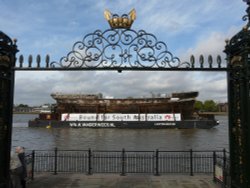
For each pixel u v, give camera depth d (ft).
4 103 25.02
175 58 26.71
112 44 26.94
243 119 23.35
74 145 144.87
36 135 202.39
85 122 254.06
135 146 136.77
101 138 178.29
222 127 291.58
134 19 26.84
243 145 23.50
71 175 46.34
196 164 65.77
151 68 26.76
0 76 23.93
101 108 272.10
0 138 24.32
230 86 26.23
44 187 38.22
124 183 40.78
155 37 26.84
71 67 26.84
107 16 26.99
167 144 144.66
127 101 269.85
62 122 257.14
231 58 26.09
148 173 50.42
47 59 26.71
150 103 267.80
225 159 36.14
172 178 43.96
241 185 24.00
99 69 26.94
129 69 26.96
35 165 65.67
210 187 38.22
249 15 23.38
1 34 23.75
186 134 201.26
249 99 22.62
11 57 26.14
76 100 272.92
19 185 32.12
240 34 23.62
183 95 269.03
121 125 249.96
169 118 250.98
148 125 247.50
